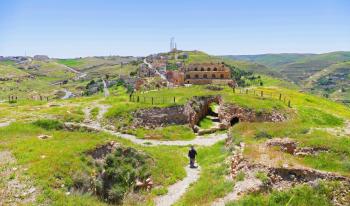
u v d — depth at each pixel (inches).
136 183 1267.2
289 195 996.6
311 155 1232.2
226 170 1302.9
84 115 2345.0
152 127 2310.5
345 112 3282.5
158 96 3004.4
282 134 1574.8
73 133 1611.7
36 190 962.1
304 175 1063.0
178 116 2439.7
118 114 2337.6
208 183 1210.0
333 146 1250.0
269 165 1117.7
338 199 988.6
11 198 909.8
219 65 5915.4
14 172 1046.4
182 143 2107.5
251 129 1736.0
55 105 2657.5
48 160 1133.1
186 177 1396.4
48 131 1683.1
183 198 1147.9
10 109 2437.3
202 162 1596.9
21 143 1333.7
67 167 1123.9
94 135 1606.8
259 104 2736.2
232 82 5349.4
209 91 3344.0
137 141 2068.2
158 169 1389.0
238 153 1330.0
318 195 997.2
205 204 1024.2
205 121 2810.0
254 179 1075.3
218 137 2303.2
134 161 1366.9
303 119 2642.7
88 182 1111.6
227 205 971.9
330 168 1122.7
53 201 929.5
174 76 5561.0
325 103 3750.0
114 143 1417.3
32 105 2691.9
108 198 1138.7
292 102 3312.0
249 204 962.7
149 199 1168.8
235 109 2677.2
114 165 1291.8
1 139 1423.5
